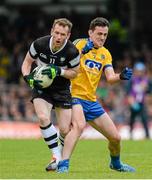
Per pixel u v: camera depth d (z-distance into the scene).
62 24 22.25
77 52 22.73
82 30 67.75
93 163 27.31
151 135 51.34
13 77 61.03
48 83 22.39
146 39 67.75
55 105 23.00
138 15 69.44
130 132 48.41
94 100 23.38
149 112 51.66
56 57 22.73
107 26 23.33
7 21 71.12
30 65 23.33
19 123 51.38
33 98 22.98
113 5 69.31
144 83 47.72
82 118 22.89
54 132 22.80
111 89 53.06
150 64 61.16
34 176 21.23
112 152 23.77
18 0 75.44
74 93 23.27
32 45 22.98
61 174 21.86
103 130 23.39
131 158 30.11
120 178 20.86
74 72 22.70
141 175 22.08
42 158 29.75
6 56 62.94
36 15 72.69
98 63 23.42
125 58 63.25
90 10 72.75
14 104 52.69
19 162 27.56
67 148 22.56
